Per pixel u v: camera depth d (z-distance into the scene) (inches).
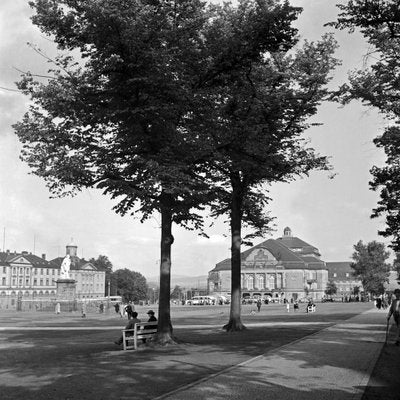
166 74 671.1
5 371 546.6
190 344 752.3
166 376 471.2
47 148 703.1
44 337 1014.4
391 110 737.6
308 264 6112.2
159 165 669.3
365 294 4530.0
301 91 1004.6
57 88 673.6
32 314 2212.1
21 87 691.4
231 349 686.5
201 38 791.1
